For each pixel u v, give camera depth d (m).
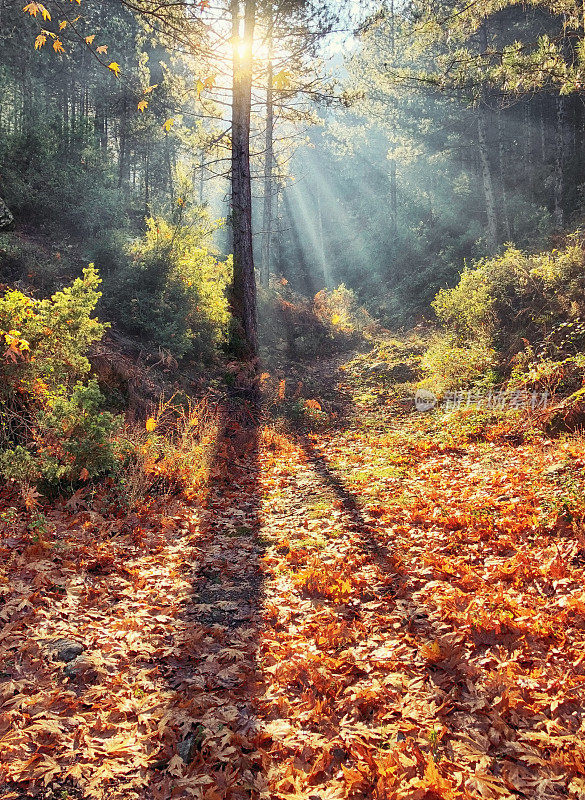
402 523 5.87
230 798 2.49
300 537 5.75
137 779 2.59
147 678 3.38
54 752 2.72
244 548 5.52
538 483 6.18
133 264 12.30
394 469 8.07
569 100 21.62
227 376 11.73
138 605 4.26
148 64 27.53
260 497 7.29
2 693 3.09
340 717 2.99
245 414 11.20
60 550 4.91
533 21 20.53
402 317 22.98
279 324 19.12
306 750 2.74
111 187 18.61
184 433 8.20
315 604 4.29
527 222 21.92
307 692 3.20
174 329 11.44
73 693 3.14
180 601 4.42
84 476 6.14
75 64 27.28
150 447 7.28
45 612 3.94
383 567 4.84
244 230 12.52
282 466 8.75
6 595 4.08
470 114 23.30
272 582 4.75
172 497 6.80
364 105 26.56
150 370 10.34
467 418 9.83
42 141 15.56
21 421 6.45
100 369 9.01
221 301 13.09
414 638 3.68
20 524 5.23
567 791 2.39
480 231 23.77
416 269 26.53
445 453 8.70
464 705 2.97
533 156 25.70
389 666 3.38
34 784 2.55
